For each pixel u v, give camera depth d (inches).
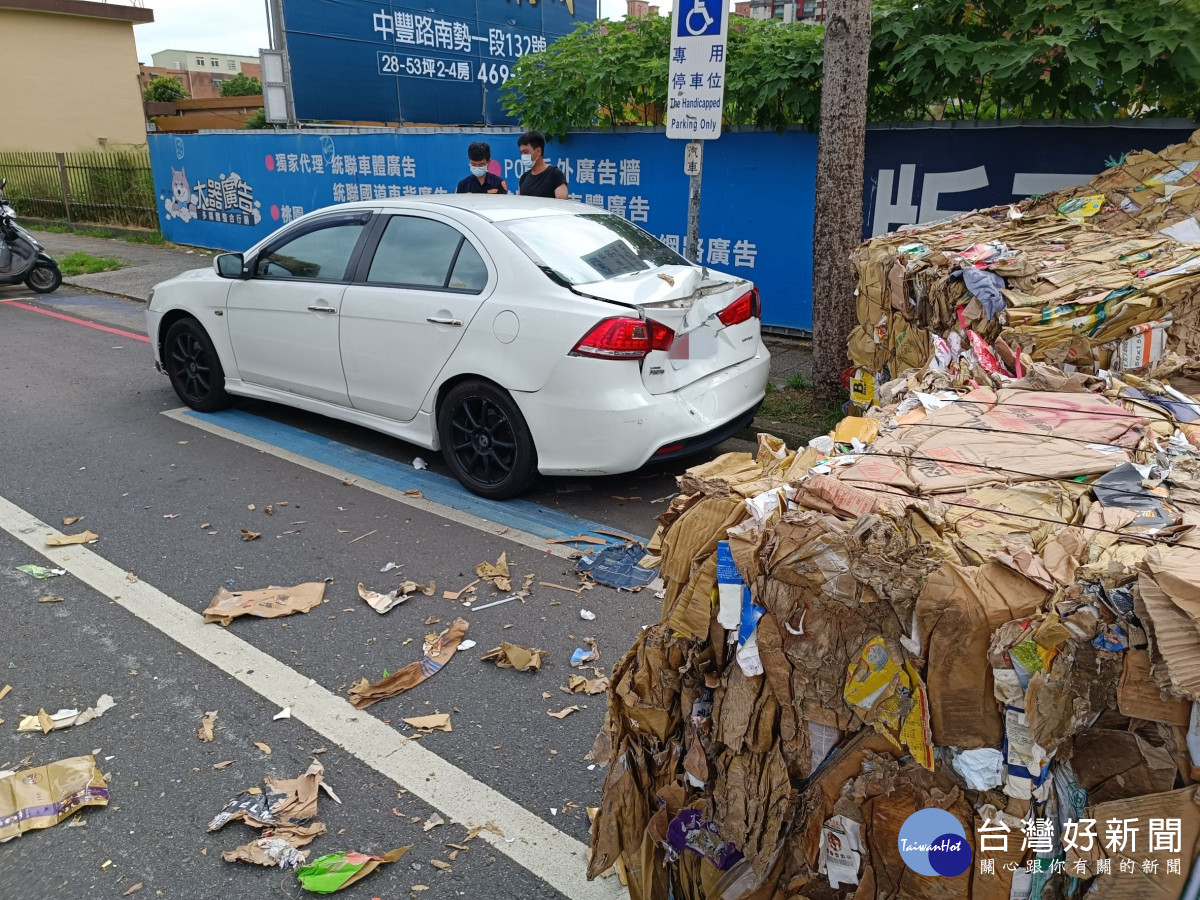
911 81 255.8
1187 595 51.7
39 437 234.8
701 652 72.2
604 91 321.7
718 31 217.9
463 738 118.2
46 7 829.8
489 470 193.8
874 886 66.2
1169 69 221.0
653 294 174.9
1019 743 58.6
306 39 502.0
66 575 161.2
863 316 186.4
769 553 65.2
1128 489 71.9
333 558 168.1
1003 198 264.2
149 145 585.0
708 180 323.0
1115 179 188.5
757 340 206.7
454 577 161.0
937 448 83.7
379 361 203.2
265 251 229.1
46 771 109.3
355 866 95.9
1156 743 55.0
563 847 99.7
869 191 285.9
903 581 60.2
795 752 67.9
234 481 205.6
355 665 134.5
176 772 111.5
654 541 78.1
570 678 130.9
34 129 847.7
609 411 170.9
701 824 74.8
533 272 179.3
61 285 477.1
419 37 557.9
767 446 88.4
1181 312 130.9
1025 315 134.6
